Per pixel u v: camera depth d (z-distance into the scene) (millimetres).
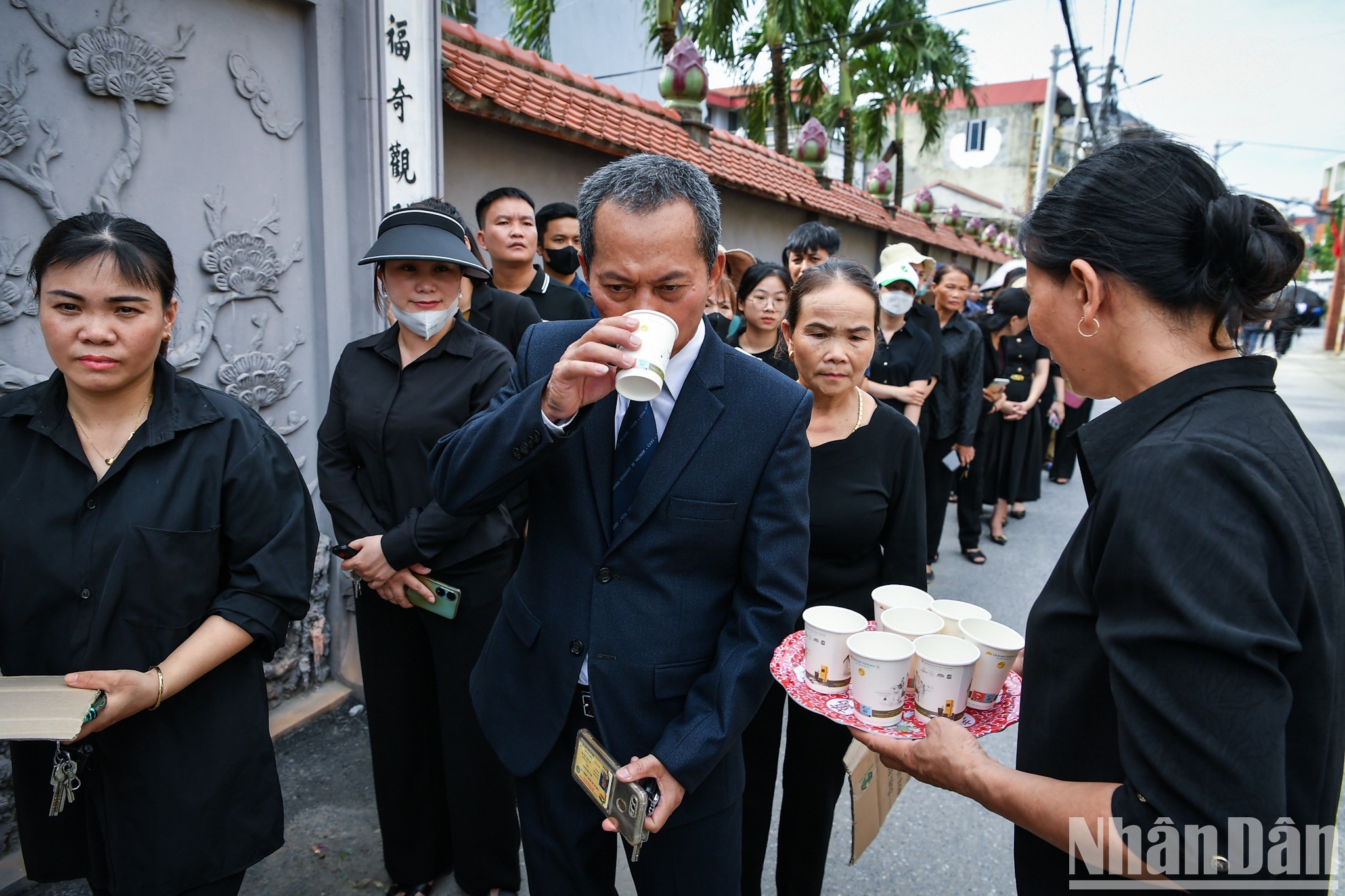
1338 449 8648
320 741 2918
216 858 1470
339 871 2320
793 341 1958
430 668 2174
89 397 1390
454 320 2170
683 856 1412
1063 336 993
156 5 2408
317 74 2867
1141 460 845
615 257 1166
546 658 1396
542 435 1196
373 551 1987
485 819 2117
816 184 9164
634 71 11930
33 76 2168
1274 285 868
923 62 12883
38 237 2236
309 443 3070
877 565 2006
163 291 1376
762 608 1298
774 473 1312
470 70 4340
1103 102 15062
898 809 2715
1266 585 762
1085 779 939
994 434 5594
